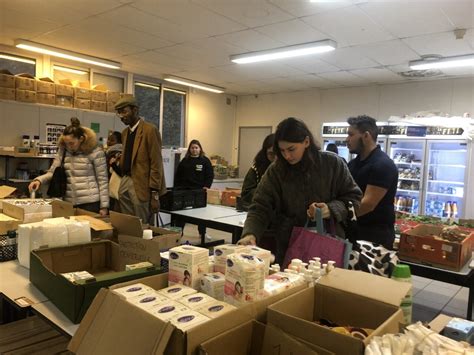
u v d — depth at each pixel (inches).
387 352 34.4
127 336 37.1
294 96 339.0
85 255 75.1
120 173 140.2
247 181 113.7
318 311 48.8
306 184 76.7
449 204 253.4
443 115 237.6
